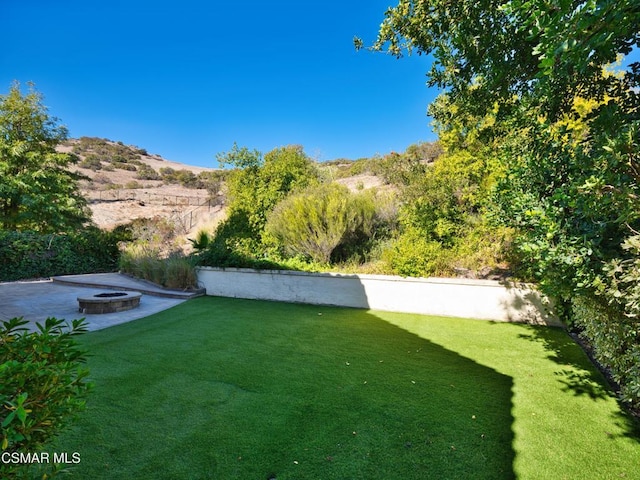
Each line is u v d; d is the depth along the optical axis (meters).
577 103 4.35
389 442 2.50
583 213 2.30
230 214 10.82
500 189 3.97
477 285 6.42
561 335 5.32
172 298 8.55
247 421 2.77
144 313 6.91
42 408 1.19
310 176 12.66
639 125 1.97
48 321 1.43
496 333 5.43
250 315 6.73
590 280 2.55
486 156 7.25
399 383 3.55
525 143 4.03
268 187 10.71
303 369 3.93
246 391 3.34
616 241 2.49
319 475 2.13
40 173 12.26
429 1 3.42
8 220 12.16
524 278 6.26
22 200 11.84
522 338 5.17
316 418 2.83
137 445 2.42
